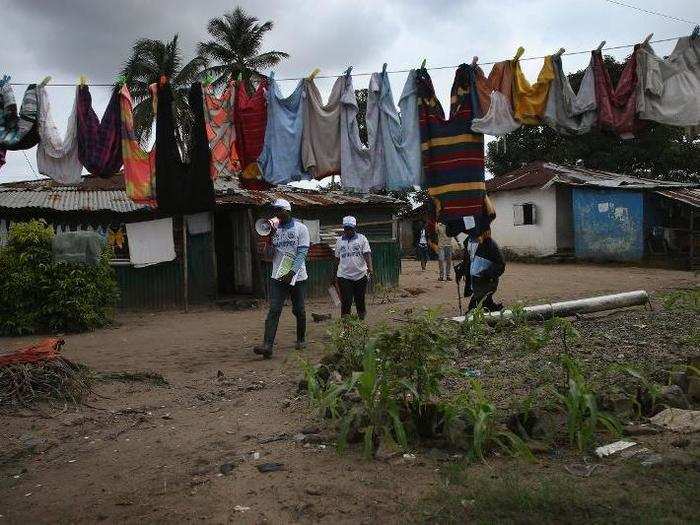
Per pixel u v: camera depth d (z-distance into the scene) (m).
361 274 8.38
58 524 3.00
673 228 21.38
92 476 3.63
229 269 15.80
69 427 4.63
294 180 6.91
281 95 6.83
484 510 2.79
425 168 6.64
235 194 14.62
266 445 3.96
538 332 5.27
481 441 3.32
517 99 6.41
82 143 6.62
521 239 25.73
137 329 10.65
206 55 34.59
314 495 3.12
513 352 5.80
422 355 3.80
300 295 7.70
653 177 29.83
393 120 6.70
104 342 9.25
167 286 13.62
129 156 6.86
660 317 7.45
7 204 12.43
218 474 3.51
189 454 3.91
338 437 3.84
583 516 2.70
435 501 2.94
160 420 4.74
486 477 3.17
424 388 3.82
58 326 10.40
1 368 5.43
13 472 3.78
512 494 2.88
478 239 8.01
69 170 6.66
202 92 6.92
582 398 3.57
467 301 12.33
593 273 18.72
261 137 6.88
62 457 4.01
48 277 10.34
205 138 6.91
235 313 12.54
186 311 12.94
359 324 5.28
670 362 5.16
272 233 7.62
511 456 3.46
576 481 3.06
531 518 2.69
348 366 5.13
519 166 33.56
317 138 6.87
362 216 15.27
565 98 6.43
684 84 6.27
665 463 3.16
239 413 4.80
